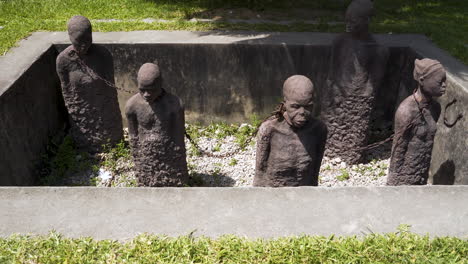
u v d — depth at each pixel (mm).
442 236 3506
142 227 3545
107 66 6695
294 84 4363
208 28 8445
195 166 6898
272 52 7578
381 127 8016
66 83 6613
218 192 3885
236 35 8039
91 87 6605
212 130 7977
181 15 9531
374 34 8250
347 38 6500
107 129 6996
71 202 3771
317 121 4719
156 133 5551
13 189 3871
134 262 3252
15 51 7145
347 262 3248
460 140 5727
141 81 5105
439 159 6301
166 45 7527
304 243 3365
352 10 6250
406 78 7535
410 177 5520
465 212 3727
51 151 7000
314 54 7598
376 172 6895
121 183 6516
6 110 5680
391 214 3691
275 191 3898
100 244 3379
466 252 3352
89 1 10211
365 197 3855
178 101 5496
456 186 3986
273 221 3609
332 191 3910
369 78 6547
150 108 5426
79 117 6840
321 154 4926
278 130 4695
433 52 7301
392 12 9875
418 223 3615
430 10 10148
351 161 7047
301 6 10172
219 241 3406
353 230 3547
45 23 8609
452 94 6016
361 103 6648
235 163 7074
